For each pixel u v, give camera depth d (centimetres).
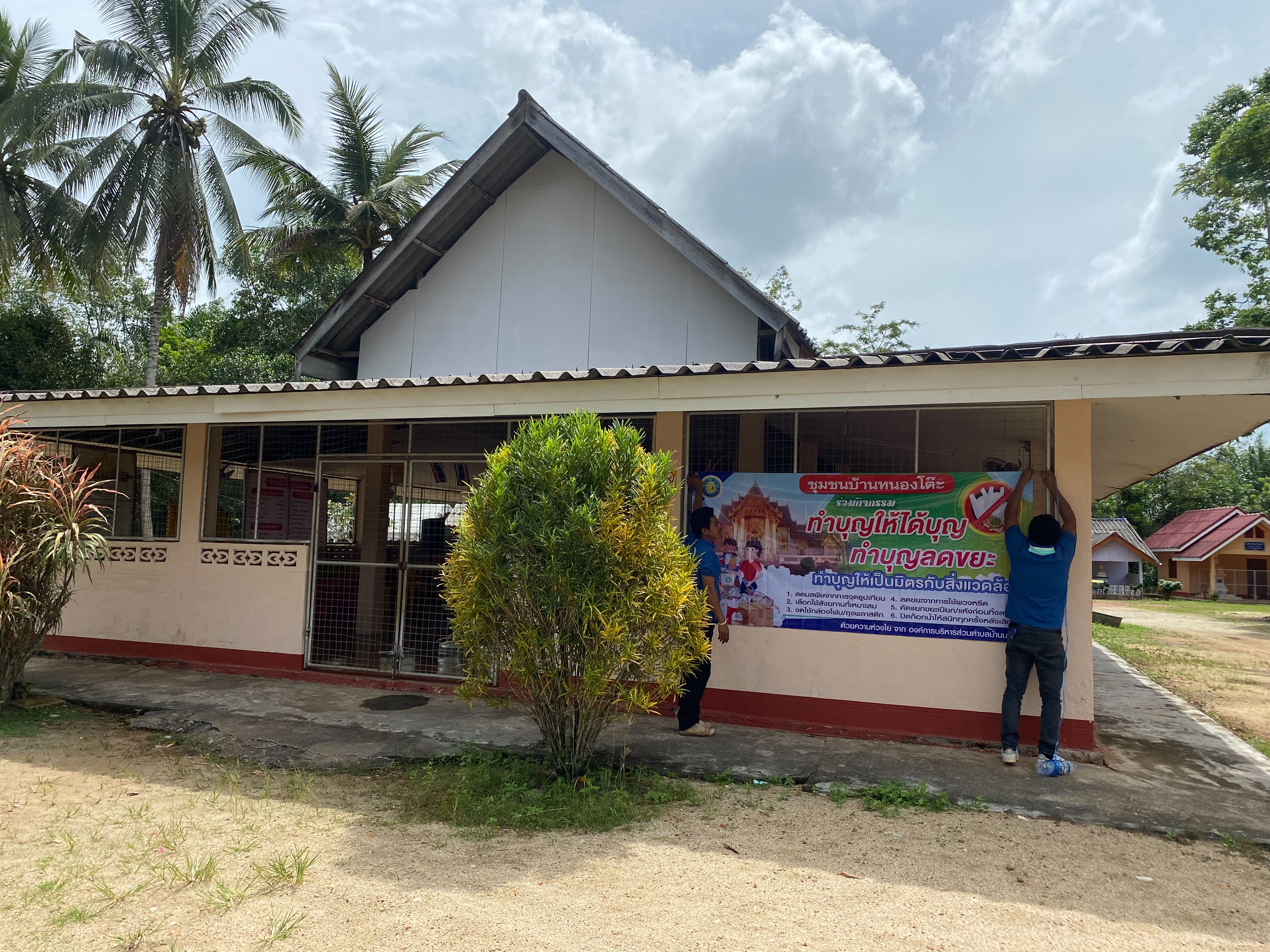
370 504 841
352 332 1174
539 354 1081
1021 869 383
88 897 337
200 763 541
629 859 386
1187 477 4975
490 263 1121
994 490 598
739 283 949
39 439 770
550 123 1026
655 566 474
